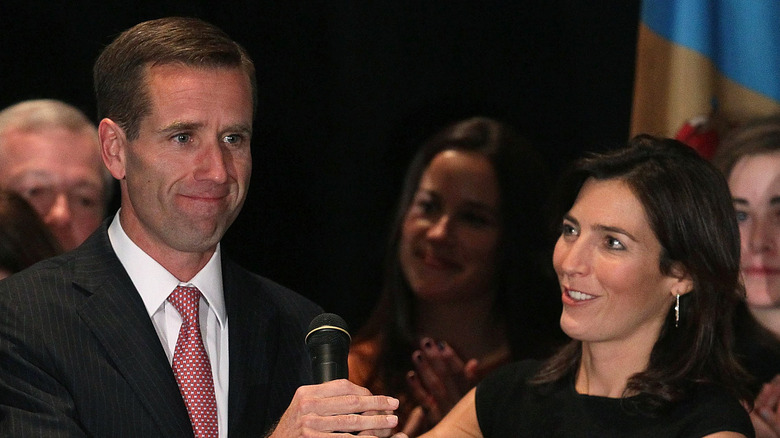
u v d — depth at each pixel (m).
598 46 13.97
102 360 6.60
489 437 8.72
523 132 14.09
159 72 6.76
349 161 14.12
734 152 11.45
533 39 14.09
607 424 7.92
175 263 7.02
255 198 14.01
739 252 8.10
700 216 7.84
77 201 11.62
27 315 6.60
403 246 12.14
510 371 8.91
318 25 14.20
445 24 14.20
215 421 6.83
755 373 11.09
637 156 8.09
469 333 11.95
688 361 7.91
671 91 11.87
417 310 12.02
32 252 9.88
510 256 12.05
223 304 7.22
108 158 7.07
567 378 8.49
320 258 14.01
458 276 11.99
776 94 11.48
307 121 14.17
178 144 6.75
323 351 6.55
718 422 7.56
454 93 14.19
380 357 11.84
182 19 7.05
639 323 7.97
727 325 8.06
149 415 6.54
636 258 7.84
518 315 11.98
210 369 6.93
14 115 11.74
